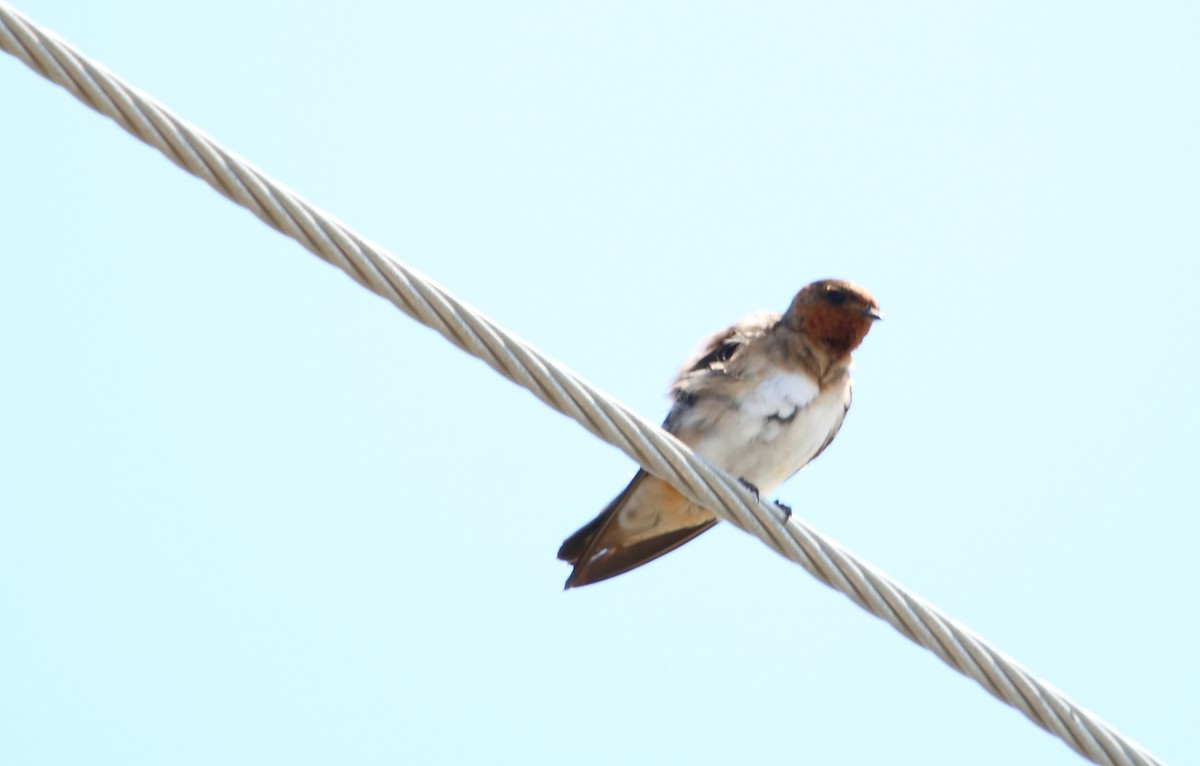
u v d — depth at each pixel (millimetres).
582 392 10438
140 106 9148
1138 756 11008
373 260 9758
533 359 10273
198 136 9281
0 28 8852
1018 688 10953
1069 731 10945
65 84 9031
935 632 10969
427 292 9914
